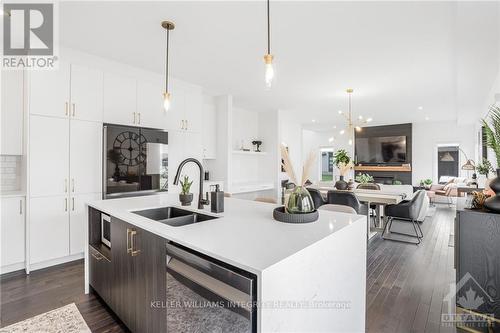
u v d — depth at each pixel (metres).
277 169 6.38
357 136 9.07
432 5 2.11
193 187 4.34
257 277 0.90
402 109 6.15
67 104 3.00
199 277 1.13
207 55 3.18
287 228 1.43
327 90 4.61
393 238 4.18
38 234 2.81
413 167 8.18
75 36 2.73
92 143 3.19
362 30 2.54
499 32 2.22
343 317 1.43
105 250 2.13
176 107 4.11
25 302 2.19
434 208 6.74
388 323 1.95
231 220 1.63
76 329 1.84
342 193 3.75
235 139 6.16
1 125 2.76
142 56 3.25
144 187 3.58
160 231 1.38
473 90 4.12
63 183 2.97
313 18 2.34
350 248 1.50
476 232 1.97
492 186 1.97
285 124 7.86
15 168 3.04
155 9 2.23
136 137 3.51
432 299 2.29
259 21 2.40
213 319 1.06
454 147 7.68
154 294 1.43
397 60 3.25
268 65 1.75
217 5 2.16
